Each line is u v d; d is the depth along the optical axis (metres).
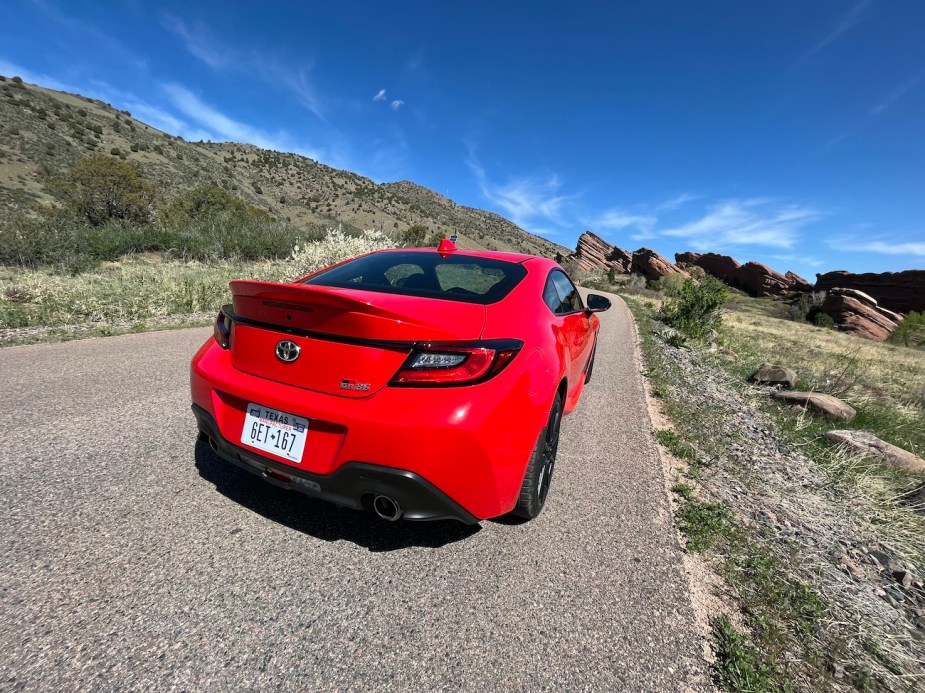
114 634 1.63
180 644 1.62
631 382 6.16
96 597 1.78
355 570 2.07
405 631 1.77
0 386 3.87
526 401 2.06
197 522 2.29
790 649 1.90
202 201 41.09
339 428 1.87
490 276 2.79
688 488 3.15
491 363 1.92
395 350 1.84
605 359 7.57
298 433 1.97
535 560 2.27
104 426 3.24
